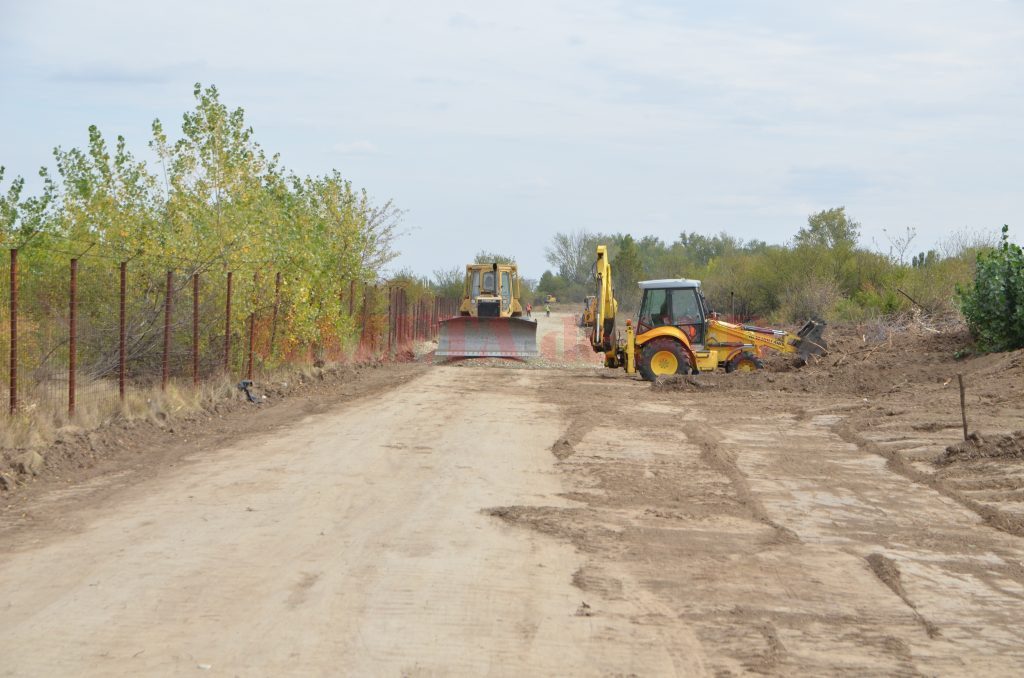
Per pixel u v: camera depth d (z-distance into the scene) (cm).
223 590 713
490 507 995
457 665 583
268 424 1571
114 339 1670
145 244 1770
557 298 10488
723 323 2525
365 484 1100
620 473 1191
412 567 780
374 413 1719
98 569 761
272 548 827
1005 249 2214
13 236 1595
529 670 579
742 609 696
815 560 826
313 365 2383
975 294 2253
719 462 1261
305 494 1043
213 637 619
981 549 867
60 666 569
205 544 836
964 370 2048
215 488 1070
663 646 621
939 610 703
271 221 2166
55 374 1478
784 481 1155
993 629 666
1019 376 1848
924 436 1434
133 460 1236
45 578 737
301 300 2184
